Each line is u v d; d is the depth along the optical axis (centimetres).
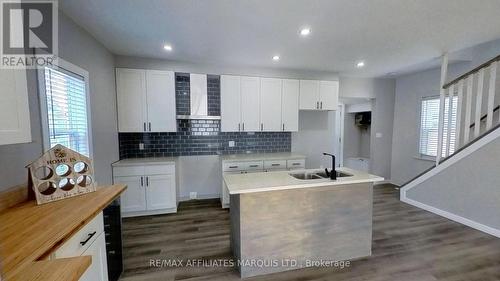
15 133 108
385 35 265
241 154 419
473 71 307
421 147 456
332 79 441
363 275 206
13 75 107
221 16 217
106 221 193
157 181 338
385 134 516
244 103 391
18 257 85
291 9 204
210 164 412
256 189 194
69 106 217
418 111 457
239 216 202
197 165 406
